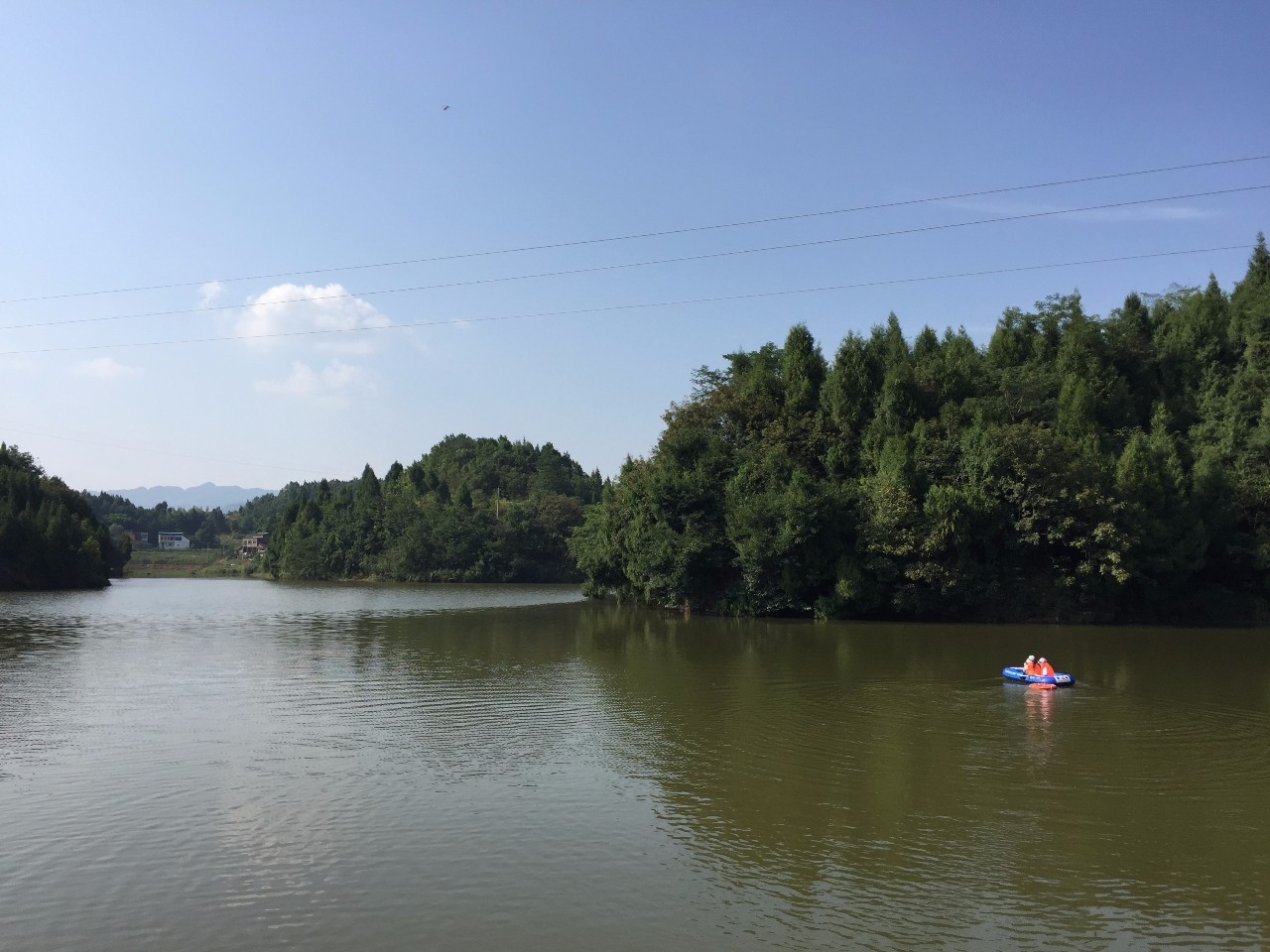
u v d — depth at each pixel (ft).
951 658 140.15
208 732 85.30
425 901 46.57
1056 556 209.26
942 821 59.72
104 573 409.69
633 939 42.57
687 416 252.21
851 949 41.70
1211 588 218.18
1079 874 50.85
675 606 237.66
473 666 130.41
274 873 50.26
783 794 65.41
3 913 45.11
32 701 101.09
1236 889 48.96
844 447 225.97
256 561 636.89
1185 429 242.17
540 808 61.93
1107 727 88.48
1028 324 277.64
